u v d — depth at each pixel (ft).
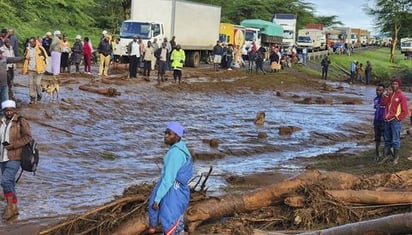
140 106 77.05
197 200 31.07
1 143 33.01
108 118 67.46
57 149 51.34
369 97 126.62
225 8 270.46
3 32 63.16
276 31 195.42
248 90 113.60
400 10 245.45
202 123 73.67
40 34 141.49
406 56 277.23
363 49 326.85
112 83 88.58
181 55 99.96
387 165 48.75
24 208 35.45
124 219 29.09
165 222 23.97
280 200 32.01
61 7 159.22
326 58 163.94
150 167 49.93
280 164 54.34
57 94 69.82
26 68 68.74
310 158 57.98
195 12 133.80
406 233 24.38
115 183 43.42
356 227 25.52
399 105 49.96
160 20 123.13
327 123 82.28
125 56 112.37
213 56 138.62
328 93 128.67
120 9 208.85
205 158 55.67
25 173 42.91
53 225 30.04
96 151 53.06
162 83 96.89
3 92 55.31
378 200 31.91
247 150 60.34
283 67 164.66
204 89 102.37
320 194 31.42
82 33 163.22
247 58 165.68
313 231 27.94
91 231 28.89
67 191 40.16
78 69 94.48
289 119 83.15
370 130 80.53
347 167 50.01
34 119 58.80
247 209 31.50
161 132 65.36
